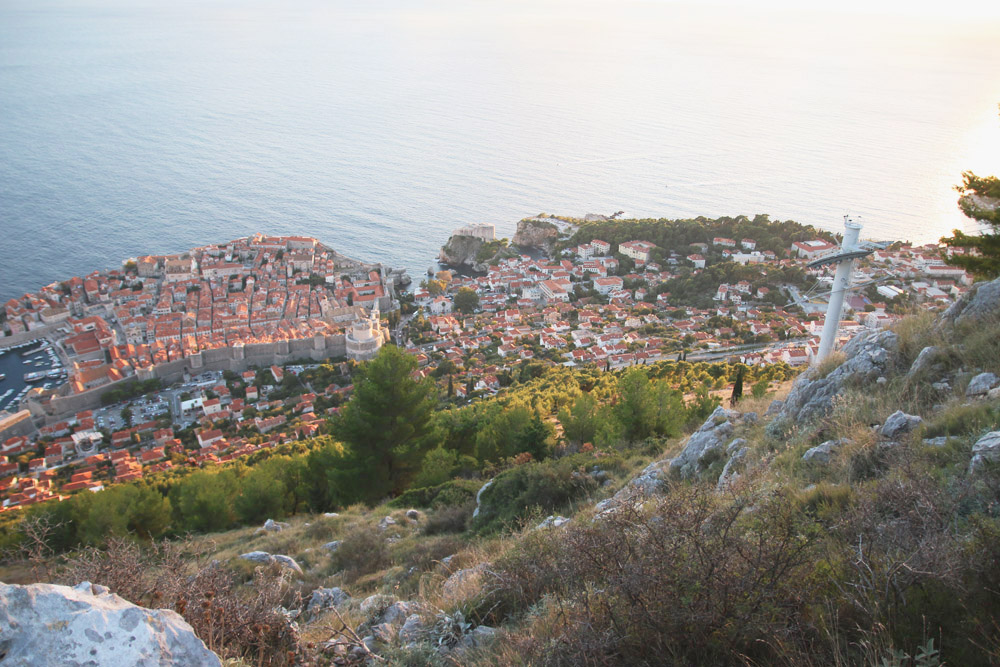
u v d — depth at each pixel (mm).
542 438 25781
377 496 23766
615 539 5719
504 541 10898
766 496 6785
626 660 4699
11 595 3420
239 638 5977
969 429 7664
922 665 4066
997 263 19609
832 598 4820
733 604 4652
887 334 12688
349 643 6812
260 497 23688
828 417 10805
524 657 5332
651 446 19719
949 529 5199
